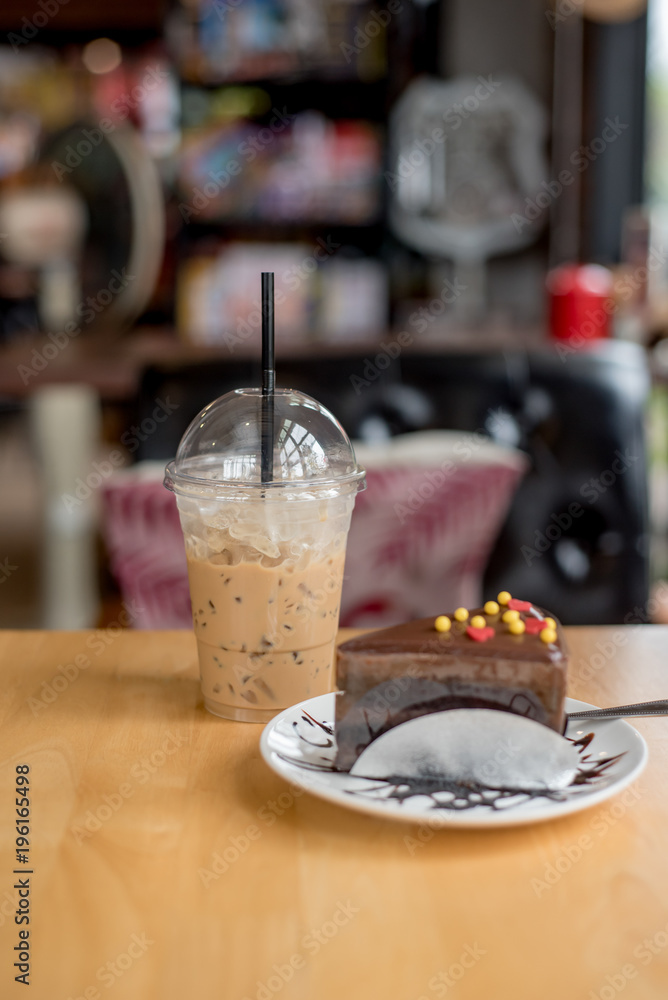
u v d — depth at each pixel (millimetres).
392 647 665
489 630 677
